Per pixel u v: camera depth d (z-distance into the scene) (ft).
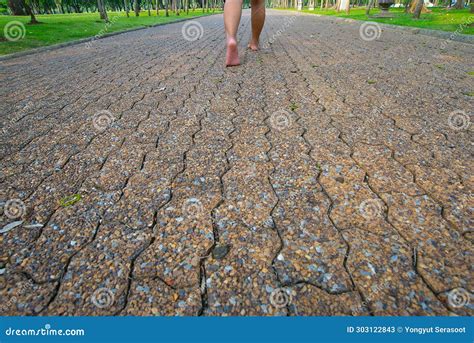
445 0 73.87
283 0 161.17
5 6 104.78
